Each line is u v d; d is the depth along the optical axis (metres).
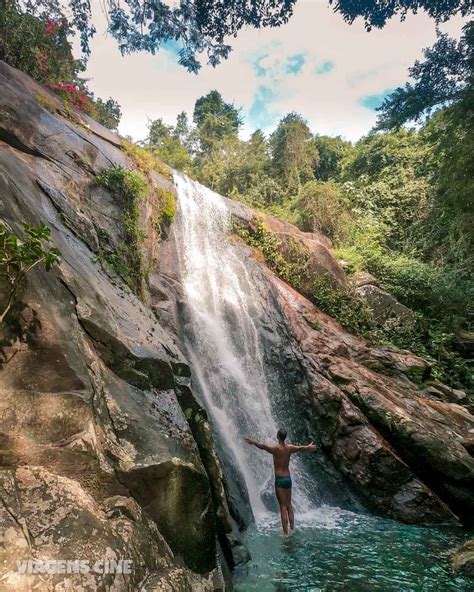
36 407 3.29
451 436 8.41
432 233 18.75
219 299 10.16
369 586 4.60
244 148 25.58
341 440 8.23
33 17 10.10
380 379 10.02
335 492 7.86
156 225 9.88
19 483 2.89
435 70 10.83
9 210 4.34
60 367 3.56
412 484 7.42
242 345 9.51
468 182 11.29
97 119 14.05
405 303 16.03
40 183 6.26
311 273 13.63
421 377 10.98
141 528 3.22
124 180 8.56
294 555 5.35
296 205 19.45
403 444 8.02
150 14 8.12
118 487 3.37
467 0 7.63
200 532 3.89
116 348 4.50
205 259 11.22
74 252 5.52
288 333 10.57
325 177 25.48
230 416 7.89
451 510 7.57
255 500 7.02
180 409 4.88
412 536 6.23
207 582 3.73
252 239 13.51
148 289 8.30
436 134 12.24
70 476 3.14
